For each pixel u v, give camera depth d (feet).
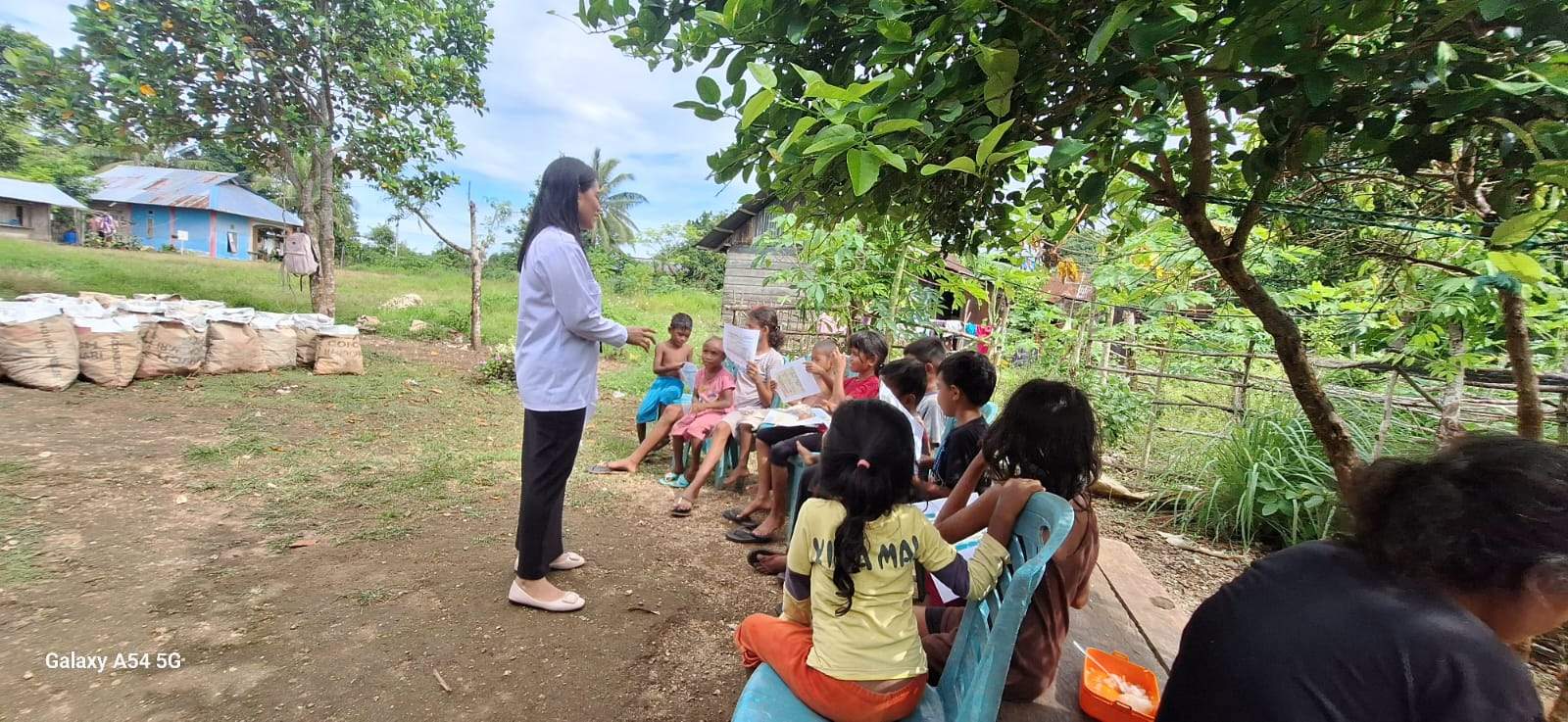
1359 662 3.18
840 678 5.40
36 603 8.40
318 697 7.35
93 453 13.38
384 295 47.39
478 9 31.40
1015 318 22.97
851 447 5.67
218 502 11.93
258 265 69.72
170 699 7.08
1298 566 3.73
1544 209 4.31
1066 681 6.72
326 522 11.57
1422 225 7.47
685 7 5.00
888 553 5.56
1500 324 9.48
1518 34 3.49
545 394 8.82
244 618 8.61
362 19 26.63
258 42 25.54
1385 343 12.16
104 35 23.11
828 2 4.63
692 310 64.75
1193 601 11.50
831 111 3.86
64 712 6.73
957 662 5.82
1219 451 15.42
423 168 31.37
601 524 12.75
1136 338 22.02
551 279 8.50
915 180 5.73
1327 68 3.80
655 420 16.96
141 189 102.42
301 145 28.25
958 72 4.18
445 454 15.66
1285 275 14.55
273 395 19.38
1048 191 6.72
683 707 7.79
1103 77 4.51
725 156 5.39
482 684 7.83
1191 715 3.80
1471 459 3.30
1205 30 4.03
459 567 10.39
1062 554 6.03
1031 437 6.03
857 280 18.86
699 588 10.61
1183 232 12.16
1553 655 9.75
